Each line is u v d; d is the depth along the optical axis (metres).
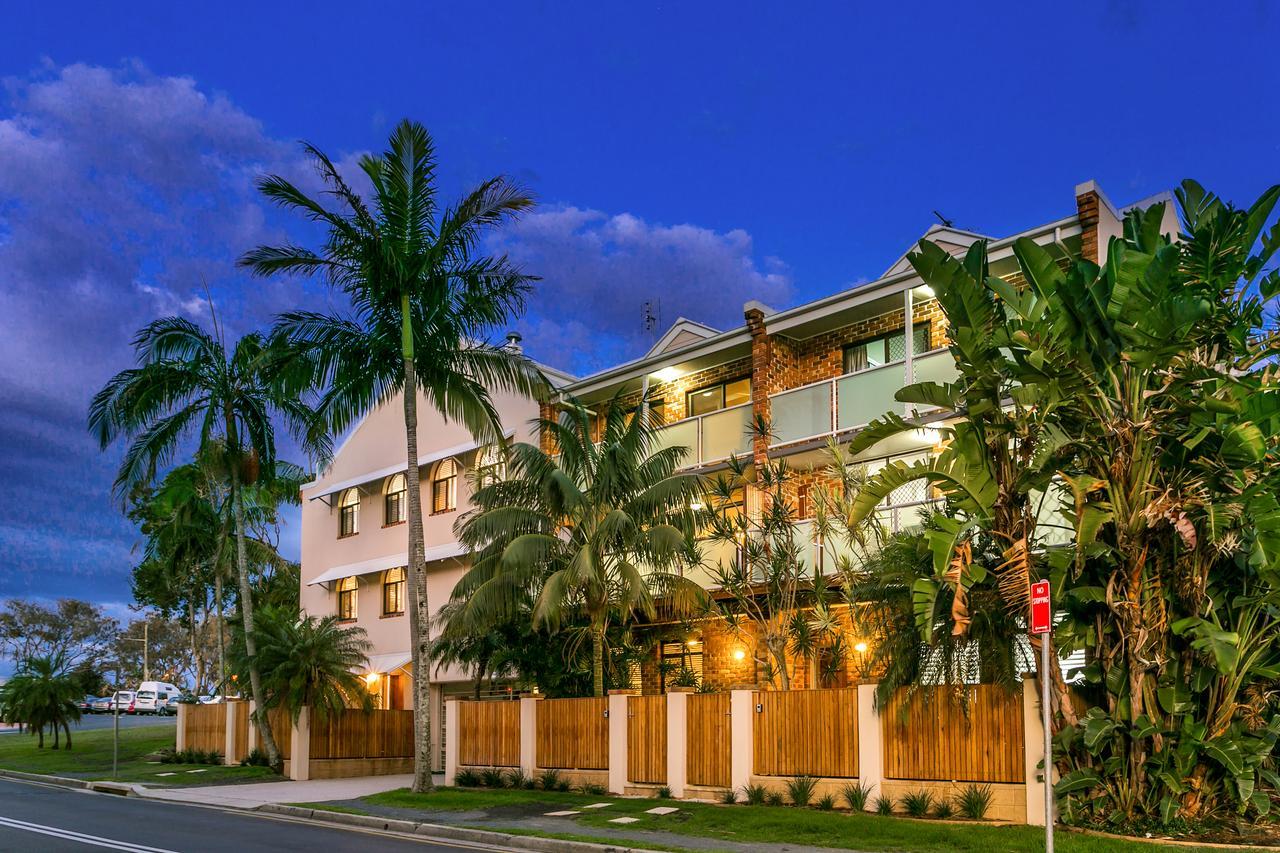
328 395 23.67
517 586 23.06
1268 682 14.53
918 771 16.50
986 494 14.95
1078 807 14.44
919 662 16.38
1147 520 13.73
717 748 19.09
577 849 14.70
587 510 23.28
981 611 15.40
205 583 56.06
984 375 14.76
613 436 23.83
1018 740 15.55
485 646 25.48
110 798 22.33
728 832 15.49
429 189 22.72
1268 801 13.57
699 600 22.66
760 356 25.50
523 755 22.03
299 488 37.81
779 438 24.33
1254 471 13.94
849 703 17.52
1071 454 15.06
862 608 19.39
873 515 19.22
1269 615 14.18
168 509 36.88
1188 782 13.91
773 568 21.08
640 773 20.08
